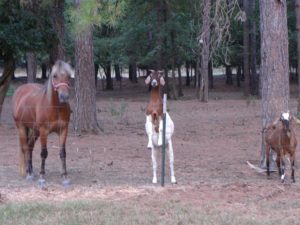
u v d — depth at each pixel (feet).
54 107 34.81
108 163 44.34
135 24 122.52
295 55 137.49
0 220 27.14
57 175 39.47
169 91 126.93
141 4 114.11
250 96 124.98
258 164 44.50
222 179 37.91
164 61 122.42
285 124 36.04
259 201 31.27
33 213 28.37
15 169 41.88
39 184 35.40
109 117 84.07
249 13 126.41
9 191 33.99
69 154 48.96
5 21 65.72
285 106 40.34
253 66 139.95
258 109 95.55
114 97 138.51
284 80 40.34
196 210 28.86
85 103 61.98
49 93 34.78
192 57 130.31
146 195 32.48
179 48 121.08
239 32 134.21
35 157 47.29
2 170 41.42
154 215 27.99
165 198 31.68
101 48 130.82
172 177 35.91
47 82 35.35
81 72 61.52
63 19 72.38
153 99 34.81
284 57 40.29
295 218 27.84
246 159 47.16
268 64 40.42
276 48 40.16
